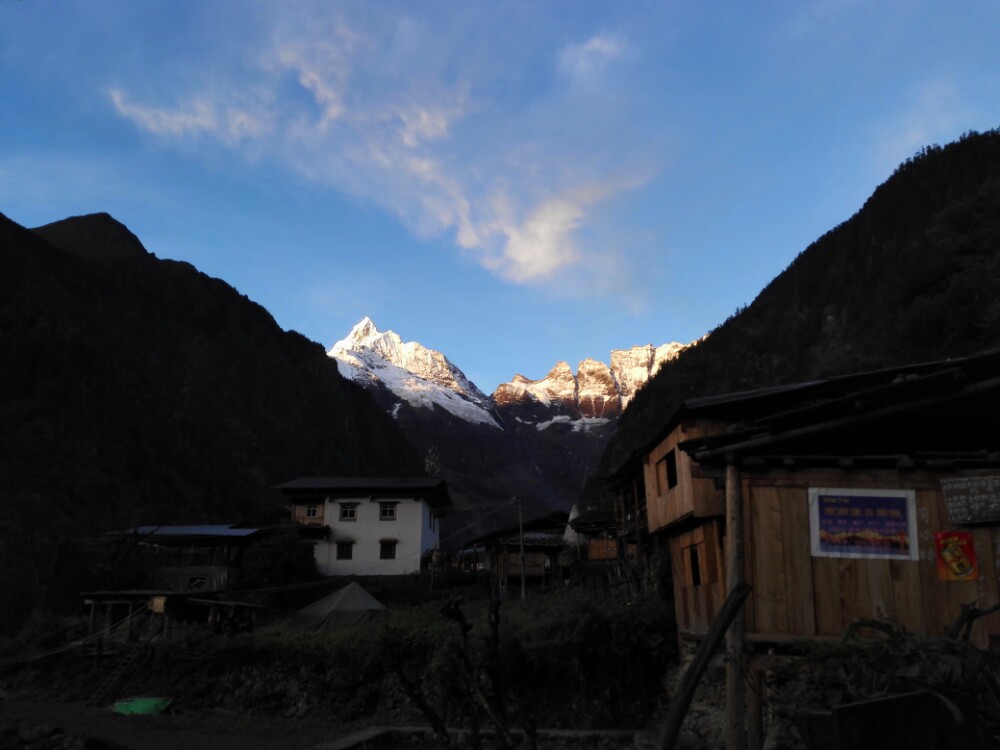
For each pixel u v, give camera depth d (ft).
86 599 115.96
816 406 29.81
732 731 27.43
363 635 92.89
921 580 31.37
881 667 19.89
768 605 31.60
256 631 112.68
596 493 320.50
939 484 32.19
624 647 74.79
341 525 175.94
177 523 279.69
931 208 306.96
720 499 60.85
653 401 338.54
